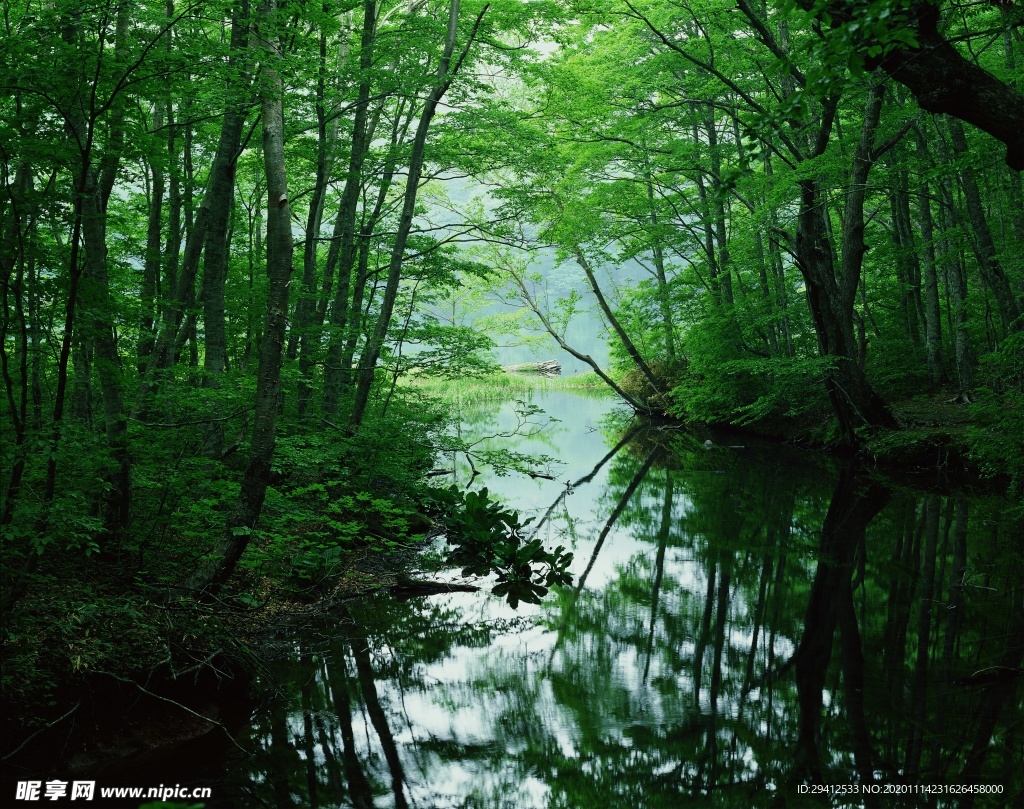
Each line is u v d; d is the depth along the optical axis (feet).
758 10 48.44
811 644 22.99
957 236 45.06
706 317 71.41
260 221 49.26
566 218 69.46
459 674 21.20
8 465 15.15
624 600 27.96
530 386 120.78
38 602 16.30
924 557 31.14
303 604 25.82
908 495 42.93
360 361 37.81
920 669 20.53
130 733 15.96
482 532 32.35
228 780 15.38
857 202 50.52
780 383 61.16
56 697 15.06
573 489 49.98
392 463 33.86
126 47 18.33
